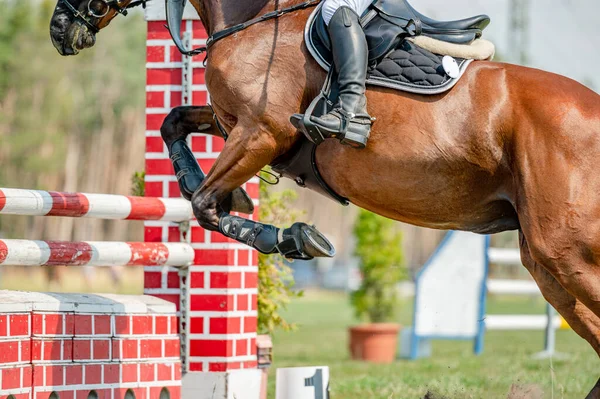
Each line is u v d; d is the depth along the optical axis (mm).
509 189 8445
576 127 8141
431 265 23906
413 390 14203
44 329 9406
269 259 14586
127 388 10195
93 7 9578
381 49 8547
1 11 82625
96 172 88562
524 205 8250
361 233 29266
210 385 11539
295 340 30938
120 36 92188
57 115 81875
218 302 11602
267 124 8773
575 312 9289
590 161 8094
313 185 9203
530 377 15500
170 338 10773
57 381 9461
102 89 89688
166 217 11320
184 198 10750
